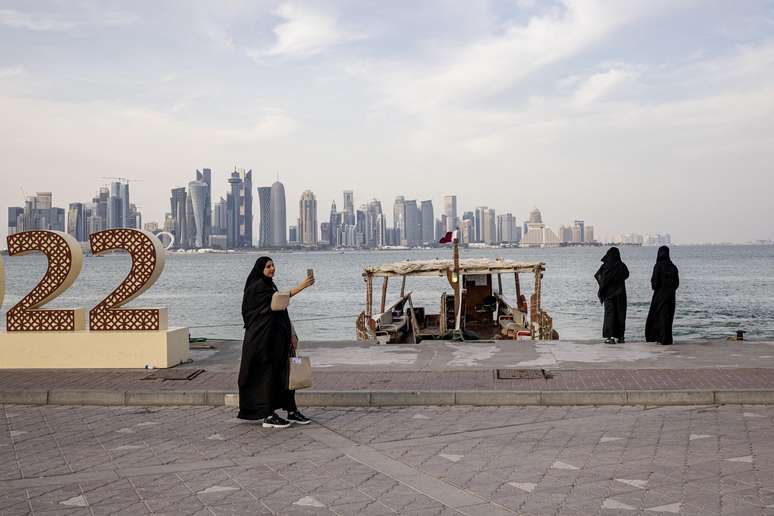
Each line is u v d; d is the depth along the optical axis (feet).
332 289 242.58
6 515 18.52
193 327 121.60
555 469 21.90
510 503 18.85
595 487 20.07
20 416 31.32
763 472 21.22
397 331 67.72
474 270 65.67
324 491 20.11
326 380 36.14
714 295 191.42
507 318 75.20
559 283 260.83
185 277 352.69
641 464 22.25
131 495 19.98
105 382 36.50
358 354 45.57
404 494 19.72
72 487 20.80
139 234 41.55
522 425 28.14
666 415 29.48
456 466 22.43
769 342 48.96
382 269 67.36
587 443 25.04
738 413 29.68
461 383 34.88
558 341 50.80
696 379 34.58
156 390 34.12
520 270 65.05
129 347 40.96
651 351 45.01
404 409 31.78
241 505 19.02
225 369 40.60
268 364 28.32
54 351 41.14
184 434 27.48
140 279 41.37
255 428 28.40
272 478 21.44
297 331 116.88
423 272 66.44
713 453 23.39
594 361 41.27
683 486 20.02
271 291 28.66
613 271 48.91
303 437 26.71
